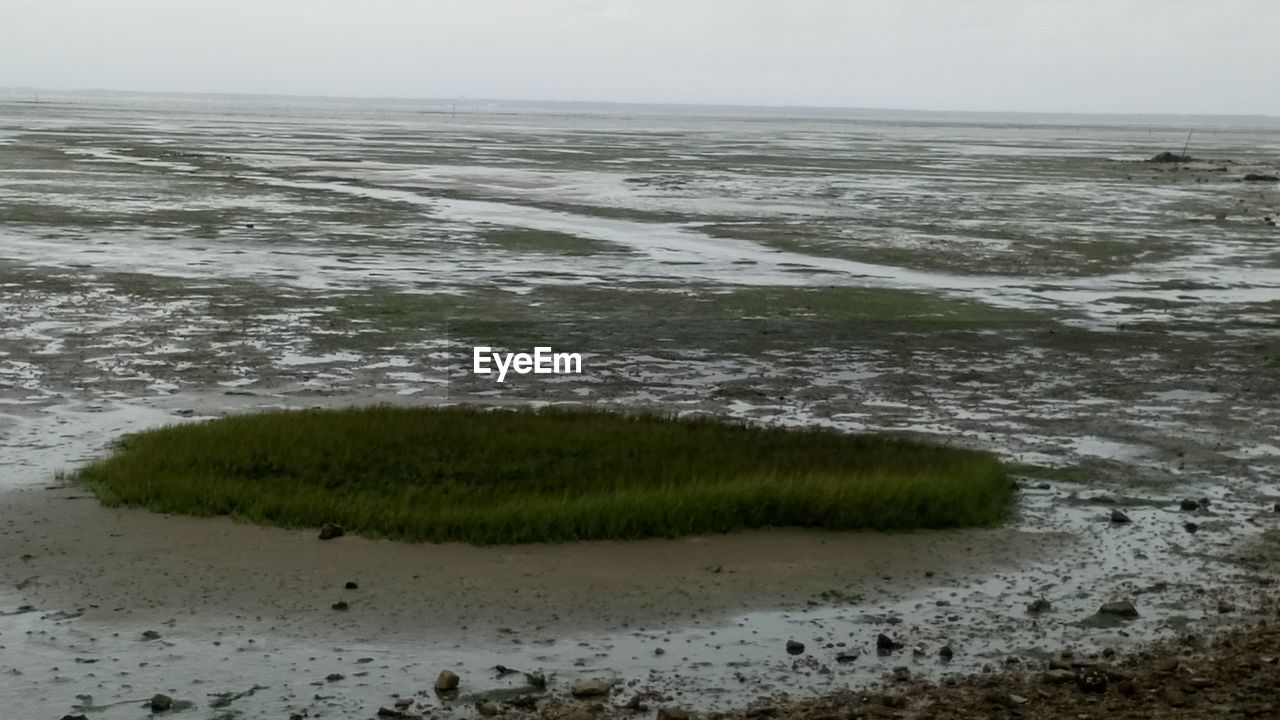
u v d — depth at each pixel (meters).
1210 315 26.44
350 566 11.19
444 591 10.67
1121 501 13.83
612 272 30.34
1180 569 11.66
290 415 15.98
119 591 10.47
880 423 17.23
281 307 24.64
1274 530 12.88
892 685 8.99
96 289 26.11
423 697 8.69
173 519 12.34
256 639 9.61
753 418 17.31
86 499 12.89
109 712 8.38
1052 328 24.44
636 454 14.65
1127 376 20.45
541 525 12.16
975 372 20.47
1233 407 18.53
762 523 12.80
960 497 13.08
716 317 24.61
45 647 9.37
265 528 12.16
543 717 8.38
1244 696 8.72
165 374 18.92
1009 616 10.43
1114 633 10.06
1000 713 8.47
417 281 28.27
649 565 11.48
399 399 17.89
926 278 30.73
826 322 24.39
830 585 11.09
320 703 8.57
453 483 13.49
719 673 9.19
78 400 17.23
